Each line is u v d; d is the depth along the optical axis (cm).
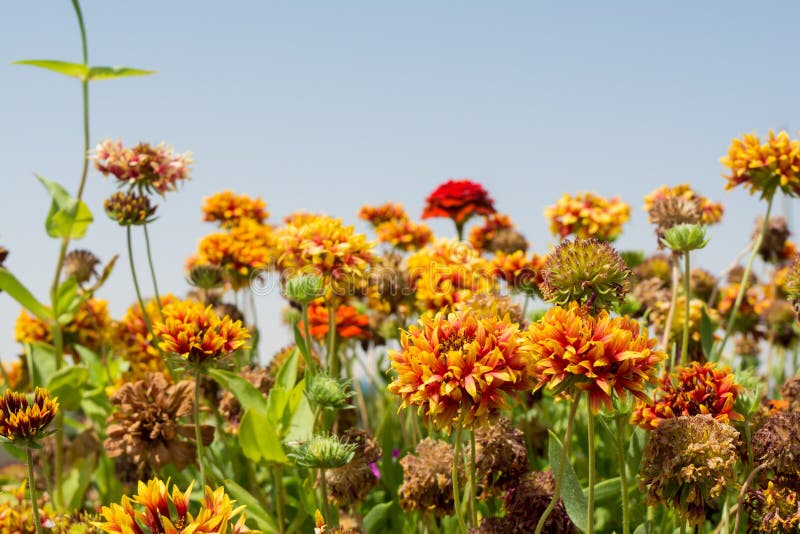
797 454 97
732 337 142
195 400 106
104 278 131
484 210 150
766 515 98
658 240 116
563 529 101
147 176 122
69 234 131
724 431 96
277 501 111
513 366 94
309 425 111
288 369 114
